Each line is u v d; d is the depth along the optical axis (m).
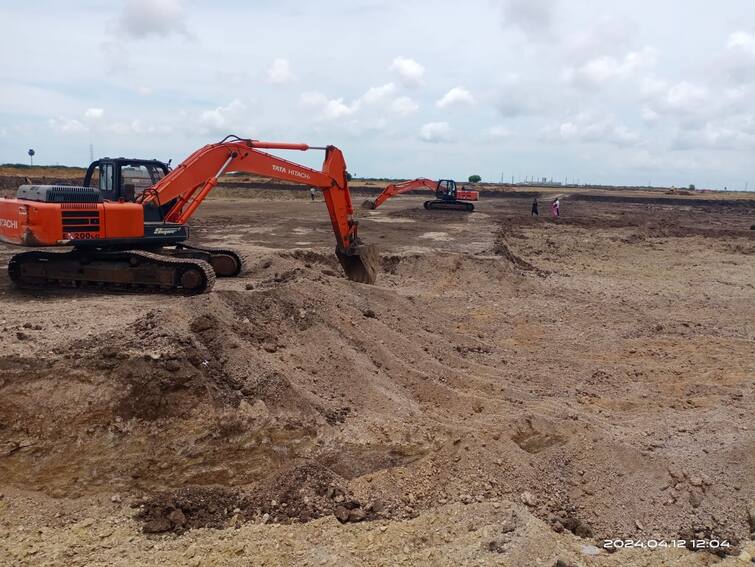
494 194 80.50
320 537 6.44
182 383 7.40
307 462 7.44
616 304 17.20
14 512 6.58
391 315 13.01
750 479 7.67
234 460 7.26
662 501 7.37
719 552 6.55
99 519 6.59
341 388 9.01
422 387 9.93
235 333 8.95
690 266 24.58
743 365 12.22
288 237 25.16
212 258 13.76
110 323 9.05
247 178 79.94
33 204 10.35
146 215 12.20
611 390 10.95
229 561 5.95
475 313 15.62
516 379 11.17
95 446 7.00
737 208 69.94
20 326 8.80
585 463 8.00
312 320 10.56
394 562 5.99
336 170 14.38
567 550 6.33
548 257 25.66
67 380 7.29
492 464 7.73
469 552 5.88
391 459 7.76
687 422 9.24
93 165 12.80
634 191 121.31
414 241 24.86
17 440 6.96
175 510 6.71
